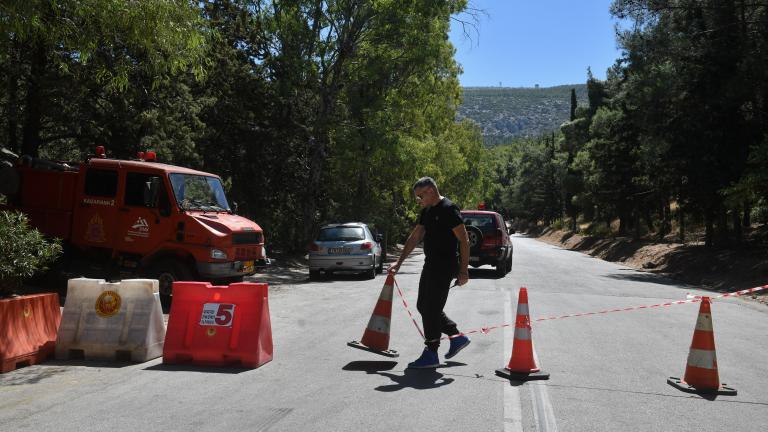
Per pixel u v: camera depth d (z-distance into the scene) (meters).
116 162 11.57
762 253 22.48
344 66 27.69
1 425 4.47
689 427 4.71
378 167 28.45
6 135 19.38
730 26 25.16
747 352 7.98
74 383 5.74
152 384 5.71
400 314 10.55
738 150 26.09
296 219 30.06
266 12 26.58
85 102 16.56
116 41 8.49
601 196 44.25
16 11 7.01
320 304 11.90
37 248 8.70
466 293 14.14
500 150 184.75
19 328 6.47
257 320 6.61
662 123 27.69
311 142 28.34
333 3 25.67
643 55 26.48
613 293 15.36
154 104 18.38
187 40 8.23
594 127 44.03
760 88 23.42
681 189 28.72
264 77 27.06
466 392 5.58
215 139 25.80
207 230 11.06
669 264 28.05
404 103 29.58
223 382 5.82
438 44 28.16
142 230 11.31
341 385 5.76
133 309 6.84
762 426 4.76
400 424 4.62
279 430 4.43
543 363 6.90
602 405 5.26
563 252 46.91
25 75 14.91
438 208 6.51
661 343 8.30
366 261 17.45
